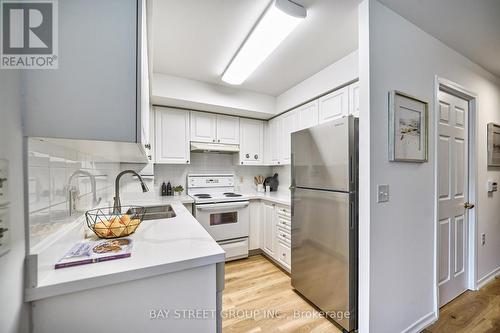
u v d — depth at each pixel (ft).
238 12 4.84
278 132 10.01
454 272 6.50
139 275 2.41
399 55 4.90
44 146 2.35
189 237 3.47
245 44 5.82
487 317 5.68
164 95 7.78
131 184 8.31
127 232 3.49
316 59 6.77
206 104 8.61
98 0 2.25
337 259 5.26
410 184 5.13
